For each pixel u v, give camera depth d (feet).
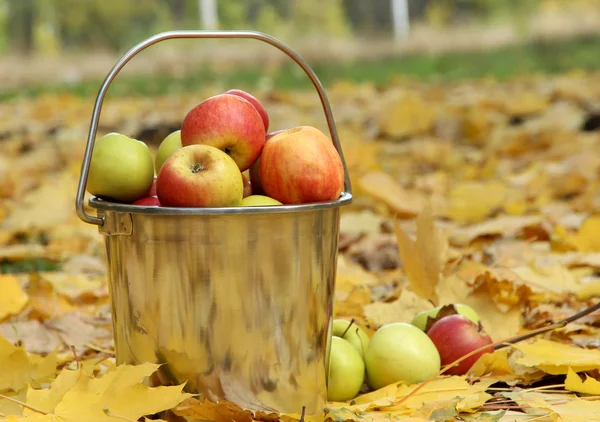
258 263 7.09
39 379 8.18
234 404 7.17
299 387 7.41
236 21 121.39
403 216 17.67
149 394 6.87
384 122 28.55
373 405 7.47
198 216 6.93
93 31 131.95
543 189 19.93
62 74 72.08
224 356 7.16
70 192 18.74
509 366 8.36
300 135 7.42
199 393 7.23
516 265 13.30
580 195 19.51
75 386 6.88
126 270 7.32
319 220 7.36
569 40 73.56
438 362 8.18
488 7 109.40
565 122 27.58
